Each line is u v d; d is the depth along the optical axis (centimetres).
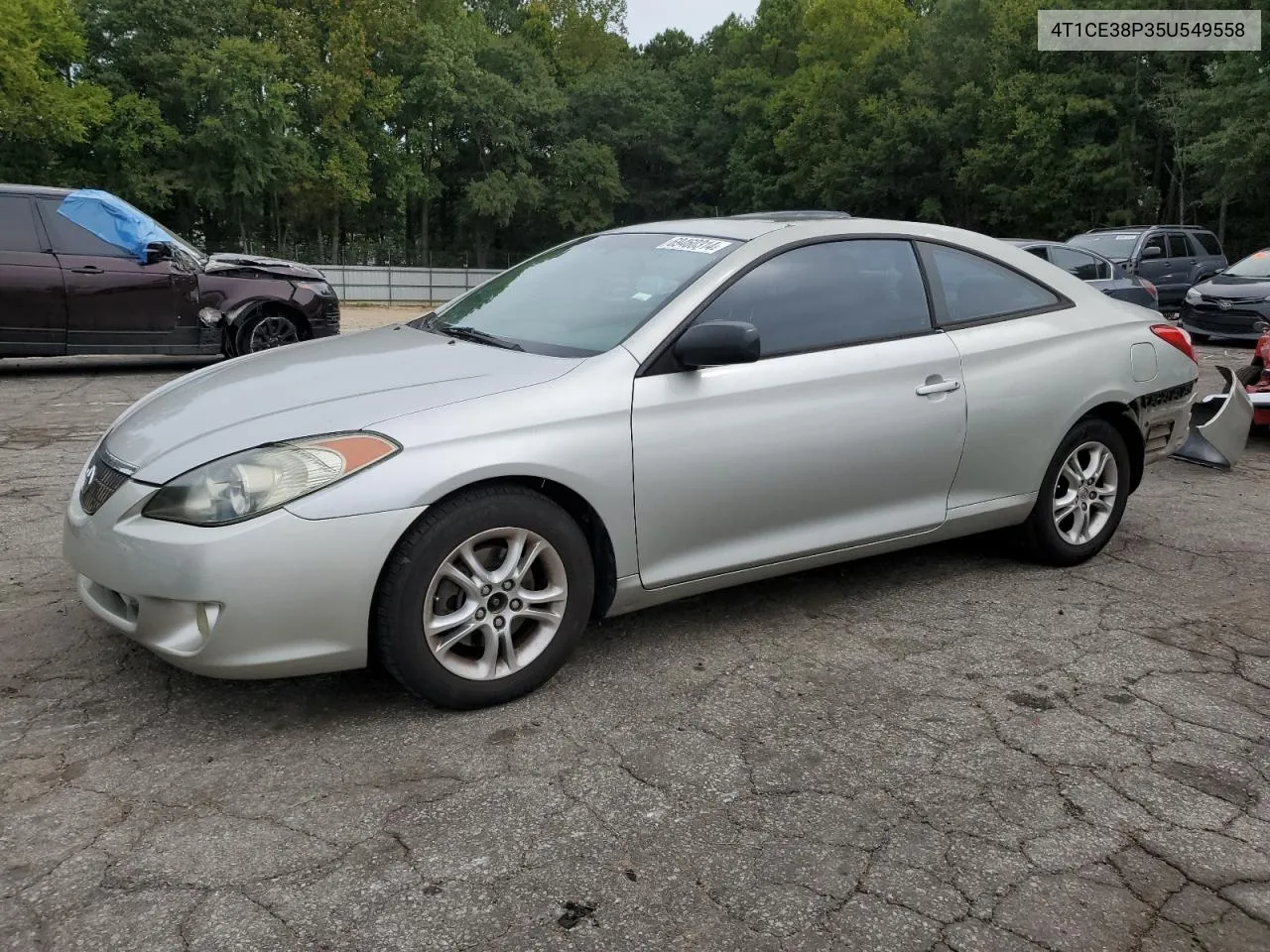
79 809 249
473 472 286
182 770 269
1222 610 402
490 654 303
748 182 5231
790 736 294
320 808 252
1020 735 296
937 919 215
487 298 408
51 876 223
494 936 207
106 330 962
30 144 3531
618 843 240
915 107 3922
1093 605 404
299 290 1055
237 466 273
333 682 323
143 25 3809
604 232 432
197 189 3844
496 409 298
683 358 323
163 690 314
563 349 338
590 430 308
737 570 349
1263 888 229
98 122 3400
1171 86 3028
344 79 4106
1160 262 1784
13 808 249
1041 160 3381
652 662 343
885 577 434
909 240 402
